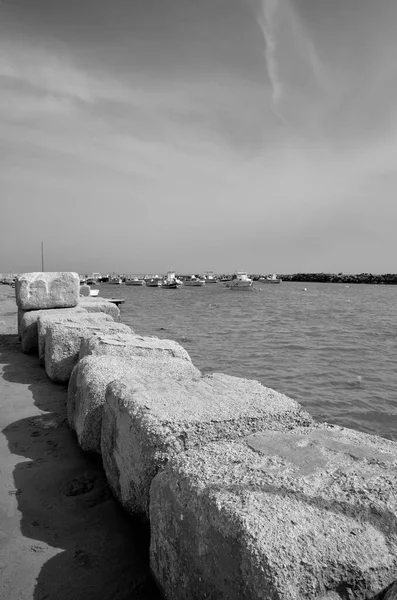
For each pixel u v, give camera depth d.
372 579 1.47
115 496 2.88
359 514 1.61
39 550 2.38
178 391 2.97
